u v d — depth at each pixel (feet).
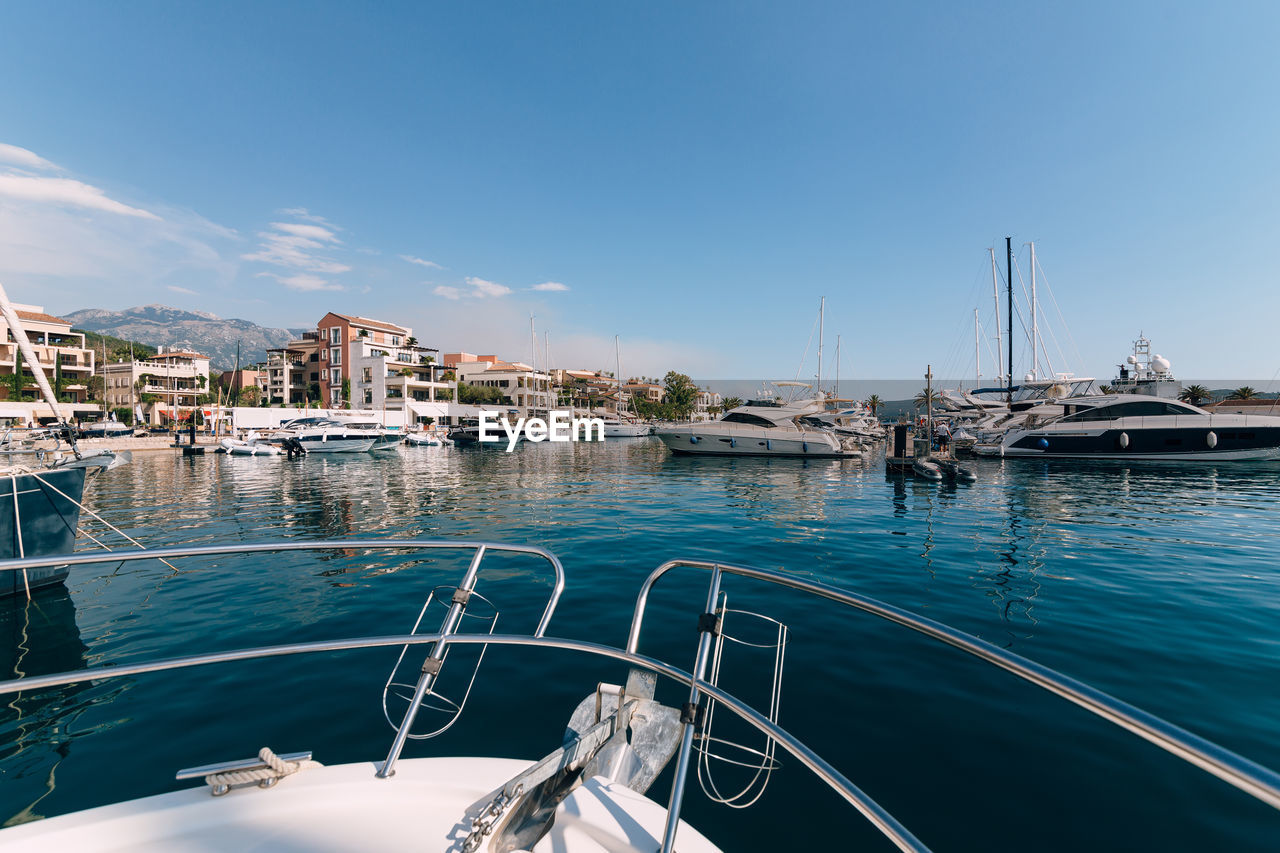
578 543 34.83
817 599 22.82
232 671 16.07
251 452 120.67
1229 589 24.09
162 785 11.30
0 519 23.66
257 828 6.04
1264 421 78.89
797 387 120.47
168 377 228.02
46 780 11.43
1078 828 9.71
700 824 9.82
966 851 9.23
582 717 8.02
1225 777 3.45
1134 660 16.88
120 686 15.19
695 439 105.91
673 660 17.13
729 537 36.37
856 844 9.38
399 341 238.07
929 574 26.91
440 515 46.29
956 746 12.16
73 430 27.04
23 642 19.22
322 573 27.66
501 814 5.64
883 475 76.64
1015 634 19.08
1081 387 119.96
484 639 8.41
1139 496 53.78
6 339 171.12
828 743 12.27
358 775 6.74
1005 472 75.56
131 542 36.11
